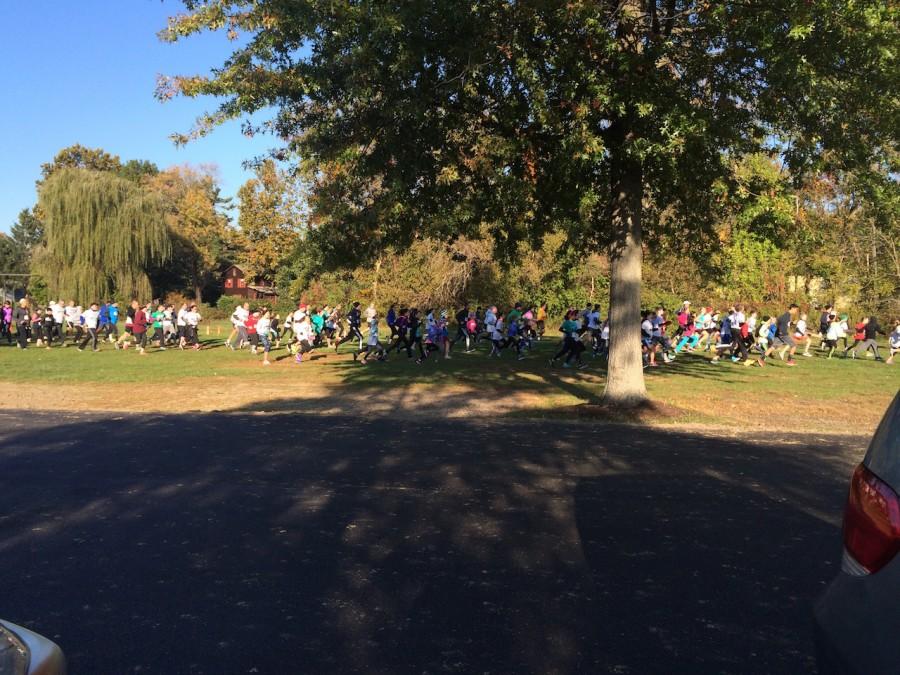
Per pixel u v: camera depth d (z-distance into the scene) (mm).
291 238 61562
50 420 11898
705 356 28391
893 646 2238
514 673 3697
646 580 4992
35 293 55438
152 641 4027
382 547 5641
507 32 11219
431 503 6906
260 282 81438
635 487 7617
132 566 5207
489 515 6516
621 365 13578
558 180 13172
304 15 10750
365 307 40531
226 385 17438
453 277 39250
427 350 25719
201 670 3701
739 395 16547
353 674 3674
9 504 6801
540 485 7652
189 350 28797
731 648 4000
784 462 9164
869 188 12055
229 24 11617
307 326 24031
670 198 14930
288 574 5062
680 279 40094
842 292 40844
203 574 5059
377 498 7074
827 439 11234
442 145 12320
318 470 8266
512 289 41031
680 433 11398
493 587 4848
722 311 39688
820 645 2502
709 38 11750
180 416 12477
